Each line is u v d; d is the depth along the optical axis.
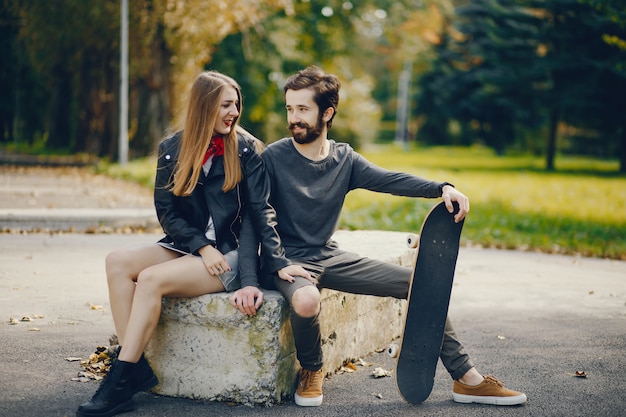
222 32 21.12
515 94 35.53
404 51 35.25
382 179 4.07
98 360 4.31
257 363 3.73
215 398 3.79
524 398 3.89
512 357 4.79
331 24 31.91
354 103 40.56
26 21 23.17
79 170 20.64
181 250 3.81
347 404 3.85
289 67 31.89
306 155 3.97
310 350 3.77
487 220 13.04
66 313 5.46
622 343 5.19
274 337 3.70
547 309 6.29
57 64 27.20
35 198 12.86
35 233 9.59
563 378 4.37
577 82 31.47
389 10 32.22
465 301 6.56
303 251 3.94
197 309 3.74
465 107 44.81
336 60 35.00
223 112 3.76
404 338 3.81
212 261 3.70
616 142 46.16
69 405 3.64
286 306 3.78
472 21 45.00
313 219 3.95
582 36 30.73
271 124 34.59
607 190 21.12
